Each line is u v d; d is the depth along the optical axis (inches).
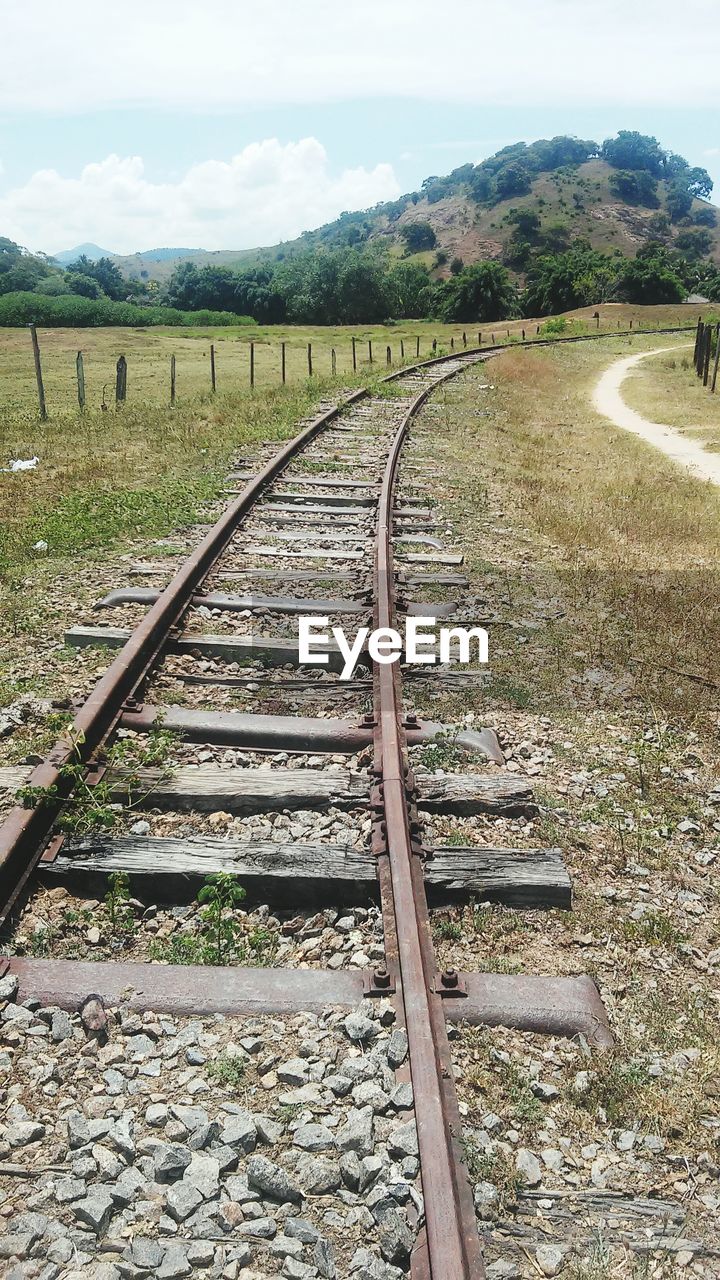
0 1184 111.3
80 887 169.6
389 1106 122.0
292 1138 118.1
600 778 216.7
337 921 164.6
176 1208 107.8
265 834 185.3
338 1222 107.9
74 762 196.9
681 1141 124.2
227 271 5359.3
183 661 262.1
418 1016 132.6
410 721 227.5
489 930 162.9
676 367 1722.4
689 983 154.4
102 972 143.6
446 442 684.7
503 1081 130.1
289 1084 126.6
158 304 5836.6
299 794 193.8
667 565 390.0
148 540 389.1
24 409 839.7
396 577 346.3
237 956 155.3
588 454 724.0
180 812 193.2
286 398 868.6
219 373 1240.2
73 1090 125.0
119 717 222.4
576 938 162.7
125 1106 122.6
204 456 574.6
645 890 177.9
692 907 173.6
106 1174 112.2
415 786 196.2
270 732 220.4
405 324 3954.2
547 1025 139.3
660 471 639.1
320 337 2378.2
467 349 1920.5
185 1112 120.6
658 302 4685.0
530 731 235.1
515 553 397.1
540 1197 114.4
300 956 155.5
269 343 2037.4
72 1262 102.4
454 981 143.6
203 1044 132.8
